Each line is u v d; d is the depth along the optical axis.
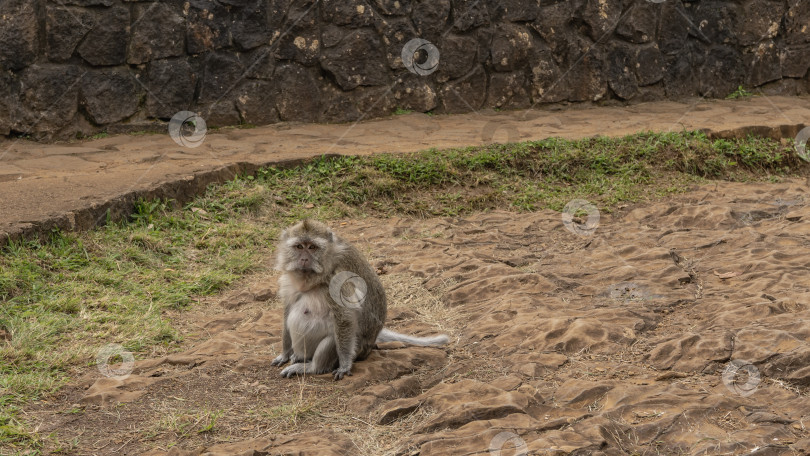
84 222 7.73
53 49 11.25
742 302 6.16
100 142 11.26
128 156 10.30
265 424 4.67
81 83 11.45
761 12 15.45
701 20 15.08
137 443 4.40
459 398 4.87
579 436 4.28
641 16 14.56
